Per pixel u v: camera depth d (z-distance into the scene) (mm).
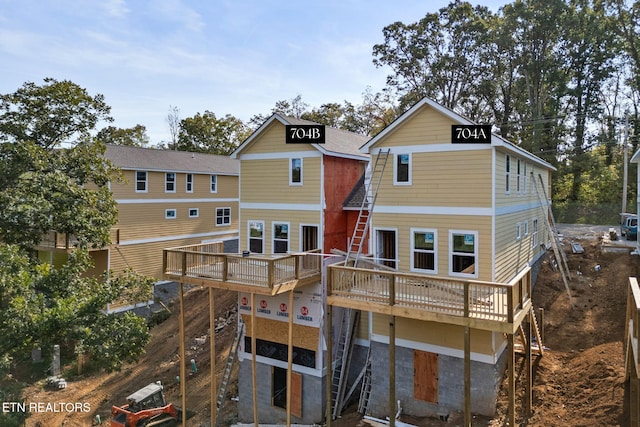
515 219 15953
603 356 12516
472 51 39156
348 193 17875
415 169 14234
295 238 16828
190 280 14695
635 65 35438
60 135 20578
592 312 15953
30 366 21125
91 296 16016
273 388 16297
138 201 26375
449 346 12797
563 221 35531
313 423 15188
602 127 37719
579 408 11070
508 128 39719
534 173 20156
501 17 39375
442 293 11219
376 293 12031
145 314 25891
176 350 21984
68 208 17812
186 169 29156
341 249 17266
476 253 13148
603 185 35625
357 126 47625
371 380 14352
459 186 13461
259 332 16578
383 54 42625
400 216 14523
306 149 16516
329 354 12570
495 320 10156
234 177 33562
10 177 17359
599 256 20469
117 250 25062
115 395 18922
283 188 17109
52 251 24578
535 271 19875
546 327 15797
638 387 8320
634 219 22875
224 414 16875
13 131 18922
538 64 36250
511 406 10203
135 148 29141
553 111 36938
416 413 13375
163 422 15641
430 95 40812
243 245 18141
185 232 29375
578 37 34656
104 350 14234
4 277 12750
